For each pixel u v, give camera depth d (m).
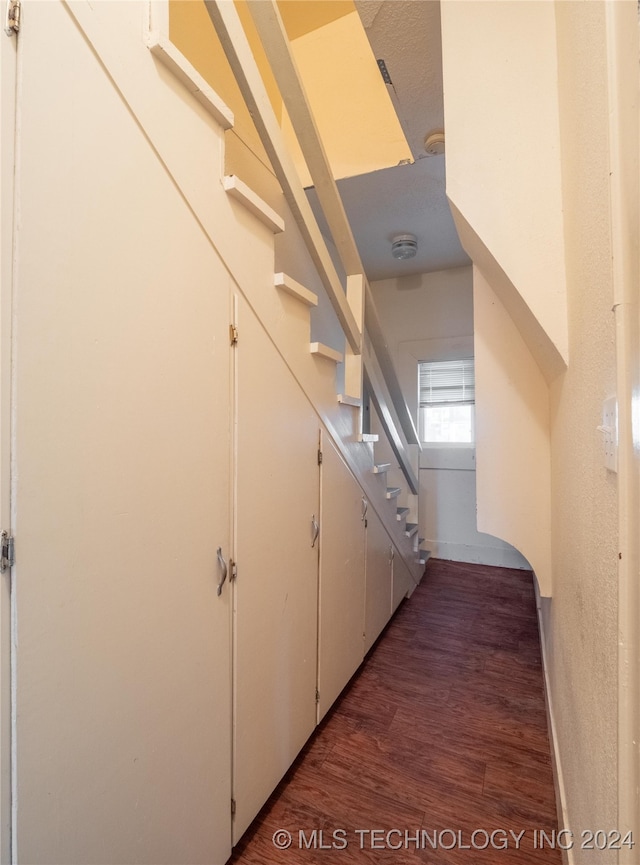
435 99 1.66
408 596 2.94
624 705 0.51
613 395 0.57
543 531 1.52
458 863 1.09
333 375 1.65
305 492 1.44
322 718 1.58
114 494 0.74
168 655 0.87
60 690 0.65
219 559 1.01
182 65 0.85
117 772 0.75
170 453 0.86
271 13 1.15
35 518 0.61
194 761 0.94
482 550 3.69
